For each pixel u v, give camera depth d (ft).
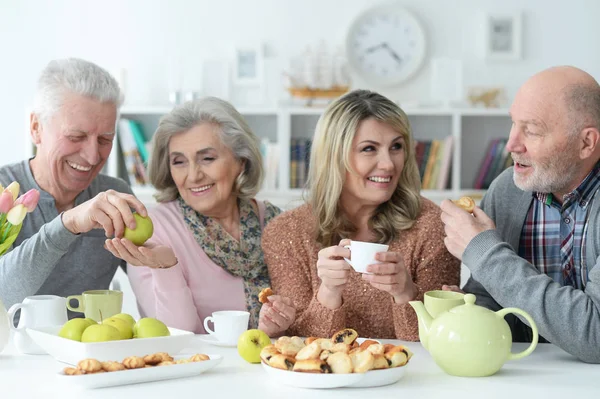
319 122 6.84
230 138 7.25
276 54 14.55
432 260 6.68
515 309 4.99
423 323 5.20
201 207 7.34
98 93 6.99
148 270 7.20
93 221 5.94
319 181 6.79
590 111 5.82
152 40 14.53
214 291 7.29
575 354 5.34
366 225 6.91
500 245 5.54
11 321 5.51
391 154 6.66
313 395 4.44
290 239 6.89
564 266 6.46
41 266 6.15
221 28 14.53
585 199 6.22
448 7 14.55
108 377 4.51
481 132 14.69
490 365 4.84
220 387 4.58
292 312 6.21
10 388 4.55
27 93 14.49
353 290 6.70
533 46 14.67
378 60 14.49
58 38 14.51
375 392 4.52
